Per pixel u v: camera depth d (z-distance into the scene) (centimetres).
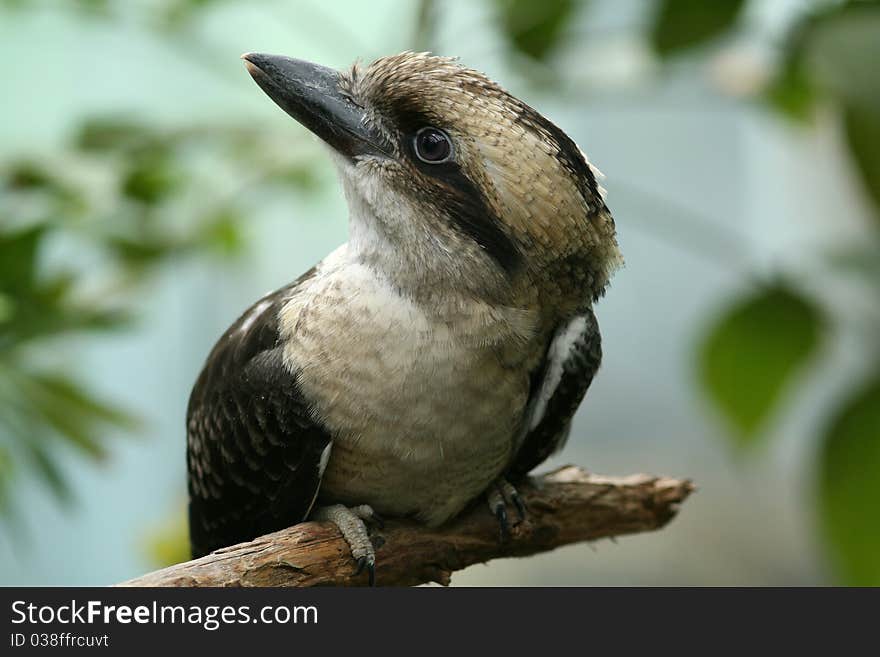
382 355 349
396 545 352
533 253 349
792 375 365
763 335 364
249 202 373
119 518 507
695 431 551
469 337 349
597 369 353
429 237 349
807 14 360
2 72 464
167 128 370
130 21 373
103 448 362
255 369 351
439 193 349
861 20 356
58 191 366
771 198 514
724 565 518
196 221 371
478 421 350
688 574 520
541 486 355
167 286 468
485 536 354
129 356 502
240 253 376
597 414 562
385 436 350
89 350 471
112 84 479
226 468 353
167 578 346
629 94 374
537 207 349
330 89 351
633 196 509
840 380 424
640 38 366
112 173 367
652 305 555
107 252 369
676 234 510
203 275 506
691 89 391
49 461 362
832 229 481
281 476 351
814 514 362
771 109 374
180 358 514
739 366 365
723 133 525
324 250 510
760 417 366
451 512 353
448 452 350
